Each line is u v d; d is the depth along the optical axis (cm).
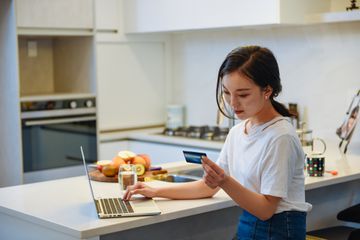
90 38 464
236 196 216
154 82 520
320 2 402
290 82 434
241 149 233
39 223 230
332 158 359
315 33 414
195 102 510
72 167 455
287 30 433
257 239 225
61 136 446
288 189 223
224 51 480
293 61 431
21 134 424
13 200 261
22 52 486
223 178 215
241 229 234
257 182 225
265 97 221
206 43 495
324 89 412
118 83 497
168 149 460
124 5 494
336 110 405
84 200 259
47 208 245
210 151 430
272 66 220
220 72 225
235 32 471
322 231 320
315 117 419
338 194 337
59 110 443
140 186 254
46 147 438
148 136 477
